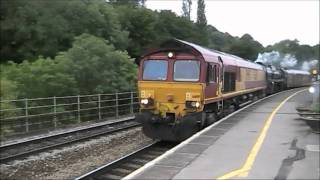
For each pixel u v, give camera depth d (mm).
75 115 27172
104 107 28031
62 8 43094
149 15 56500
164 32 61938
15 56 43625
